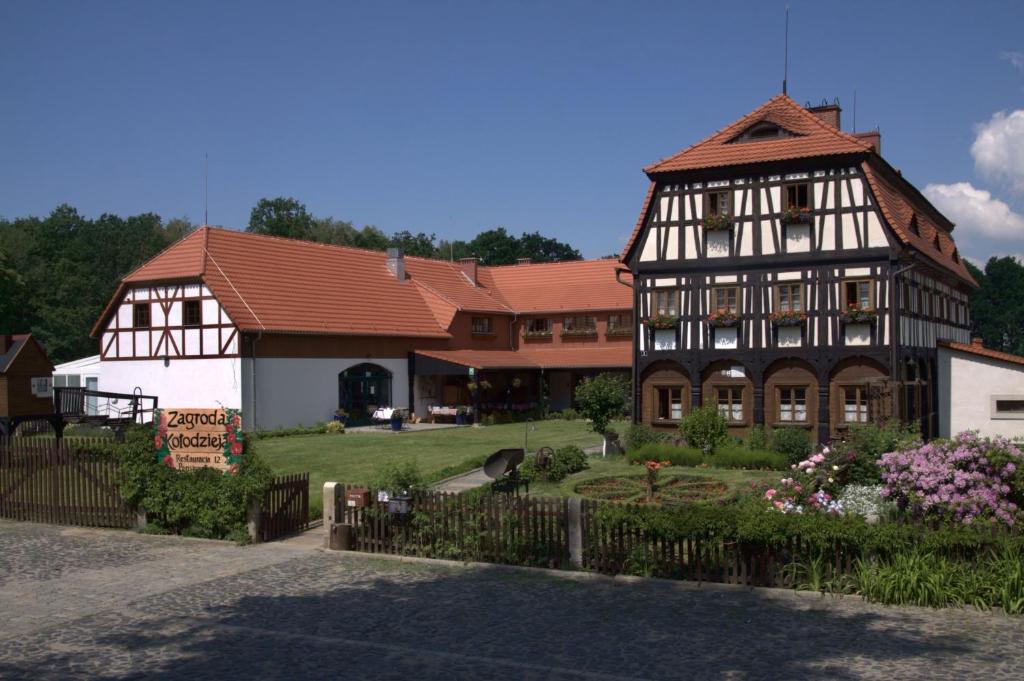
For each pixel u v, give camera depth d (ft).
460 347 139.54
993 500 35.09
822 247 80.23
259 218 280.31
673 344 86.22
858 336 78.89
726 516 36.45
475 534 41.09
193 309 110.73
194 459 47.65
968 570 33.60
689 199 85.81
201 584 37.04
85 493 50.78
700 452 75.46
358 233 279.08
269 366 109.70
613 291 148.05
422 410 131.95
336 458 82.69
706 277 84.89
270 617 32.07
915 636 29.14
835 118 92.79
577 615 32.14
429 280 145.59
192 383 110.42
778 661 26.81
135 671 26.27
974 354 89.35
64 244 256.73
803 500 40.75
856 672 25.75
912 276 85.35
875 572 33.94
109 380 118.21
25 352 130.11
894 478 37.60
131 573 39.09
